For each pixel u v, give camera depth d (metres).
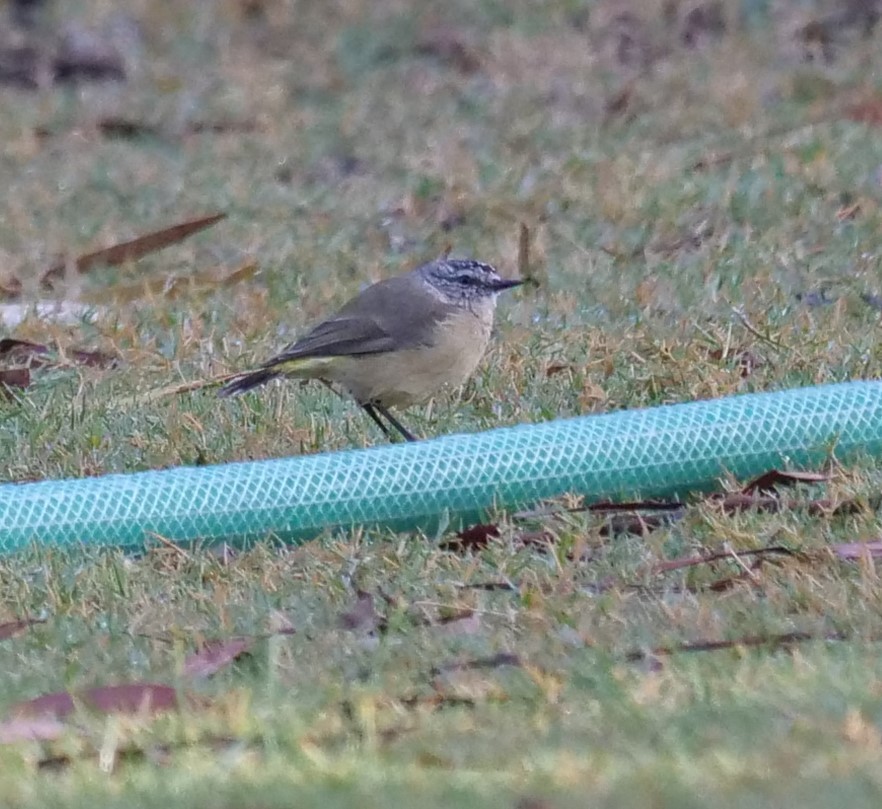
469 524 10.50
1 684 8.45
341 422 11.94
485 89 20.30
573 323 13.45
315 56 22.12
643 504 10.27
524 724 7.66
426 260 15.19
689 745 7.22
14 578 9.74
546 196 16.22
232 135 19.53
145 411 12.09
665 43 21.31
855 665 8.08
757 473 10.73
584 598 9.18
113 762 7.48
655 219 15.63
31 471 11.27
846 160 16.58
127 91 21.30
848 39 20.70
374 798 6.80
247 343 13.35
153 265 15.50
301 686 8.27
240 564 10.00
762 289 13.91
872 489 10.23
